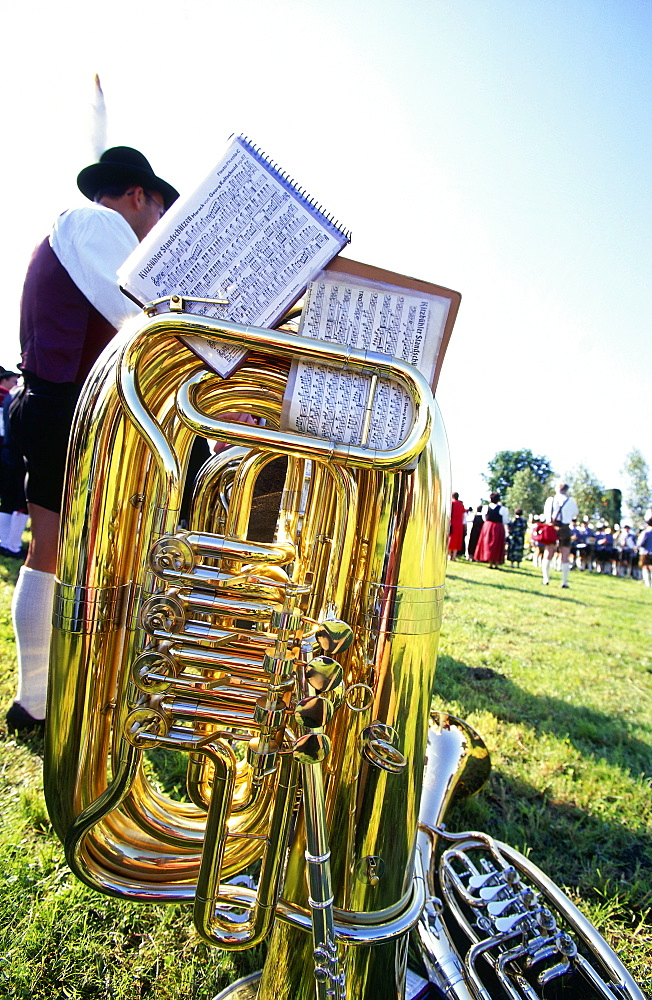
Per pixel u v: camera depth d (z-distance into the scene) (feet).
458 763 4.51
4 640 8.00
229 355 2.42
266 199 2.50
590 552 54.60
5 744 5.49
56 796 2.62
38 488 5.33
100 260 4.90
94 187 6.10
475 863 4.72
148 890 2.65
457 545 37.73
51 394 5.15
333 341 2.53
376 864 2.61
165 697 2.38
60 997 3.36
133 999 3.39
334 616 2.30
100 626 2.64
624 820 5.61
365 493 2.71
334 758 2.71
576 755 6.86
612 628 15.99
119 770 2.44
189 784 2.63
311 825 2.13
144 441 2.47
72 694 2.60
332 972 2.13
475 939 3.42
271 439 2.33
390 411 2.40
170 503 2.37
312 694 2.13
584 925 3.33
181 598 2.33
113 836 2.76
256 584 2.33
